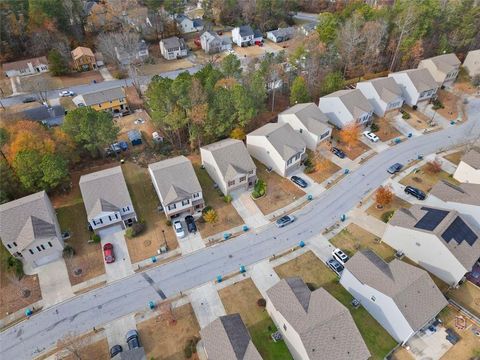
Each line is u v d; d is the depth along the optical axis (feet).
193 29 443.73
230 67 259.60
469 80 310.45
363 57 304.30
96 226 175.94
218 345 121.90
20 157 177.06
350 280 148.15
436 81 295.89
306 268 163.63
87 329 142.61
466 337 136.77
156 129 257.34
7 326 144.66
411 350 133.08
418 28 303.07
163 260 168.66
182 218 189.06
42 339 140.15
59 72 337.31
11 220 162.71
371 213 189.88
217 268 164.55
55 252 169.07
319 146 236.22
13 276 160.25
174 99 222.07
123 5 409.49
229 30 451.12
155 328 142.00
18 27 347.77
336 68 302.86
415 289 135.64
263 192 199.82
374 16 318.86
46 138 195.31
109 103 275.39
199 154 232.53
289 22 467.93
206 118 216.74
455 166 219.61
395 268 145.07
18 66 338.34
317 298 135.23
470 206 168.55
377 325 141.59
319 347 118.93
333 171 217.15
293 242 175.73
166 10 420.77
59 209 191.62
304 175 214.69
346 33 292.20
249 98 221.05
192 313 146.82
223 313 146.51
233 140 212.84
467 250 151.23
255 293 153.79
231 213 191.01
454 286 152.87
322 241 175.83
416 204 175.01
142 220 185.78
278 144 207.41
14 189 187.93
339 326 124.47
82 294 155.53
